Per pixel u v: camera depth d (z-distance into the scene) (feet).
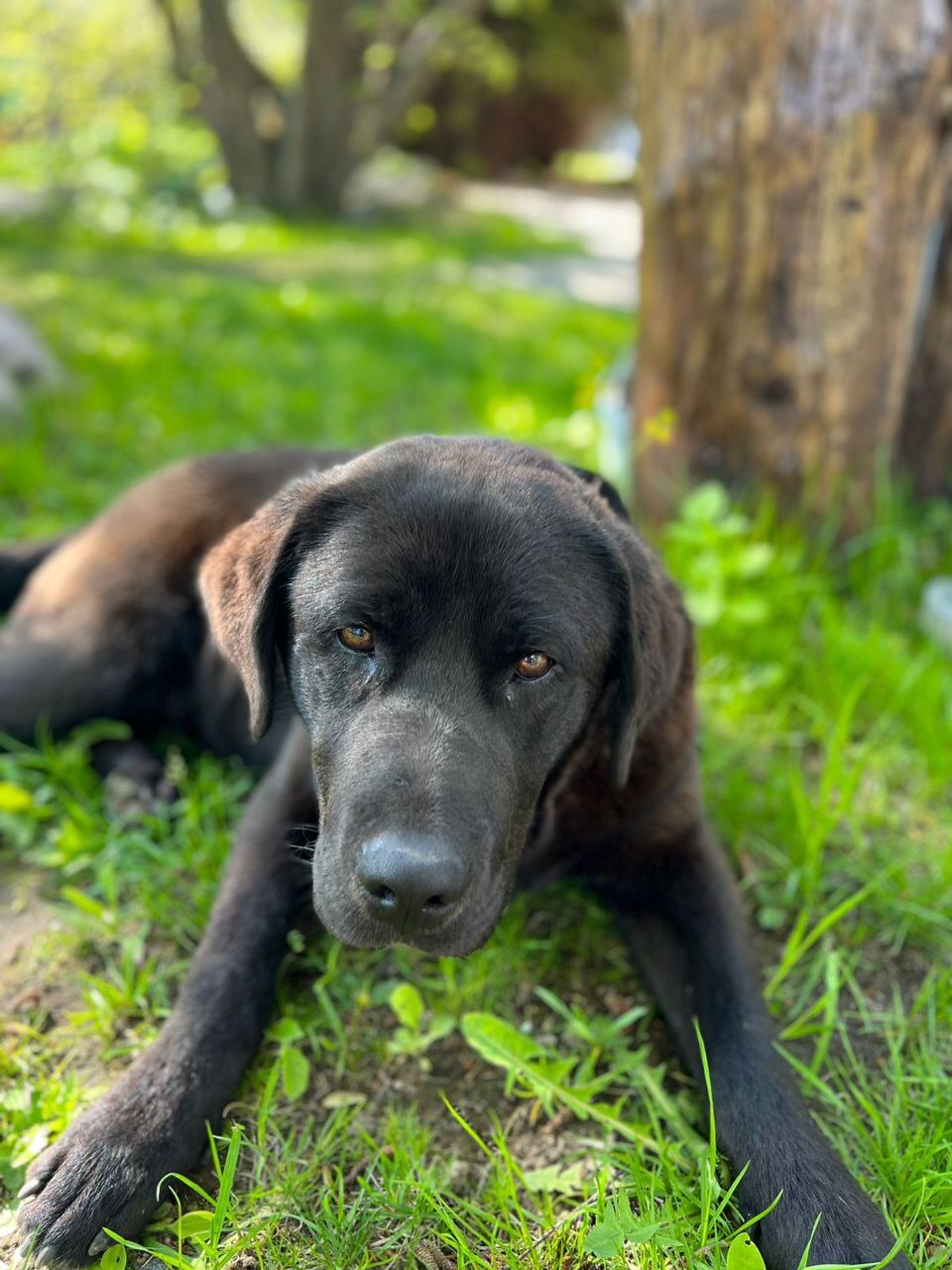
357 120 12.59
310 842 2.01
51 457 4.42
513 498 1.80
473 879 1.61
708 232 3.27
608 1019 2.09
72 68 10.94
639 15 3.29
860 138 3.09
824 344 3.27
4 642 2.72
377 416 5.28
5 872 2.42
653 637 1.92
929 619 3.24
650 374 3.58
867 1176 1.78
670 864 2.14
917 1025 2.08
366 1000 2.06
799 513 3.44
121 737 2.70
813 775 2.79
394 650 1.73
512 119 17.94
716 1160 1.74
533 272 10.30
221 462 2.77
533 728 1.78
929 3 3.08
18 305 6.72
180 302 7.21
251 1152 1.79
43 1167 1.68
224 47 11.73
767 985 2.12
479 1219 1.69
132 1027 2.03
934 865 2.46
